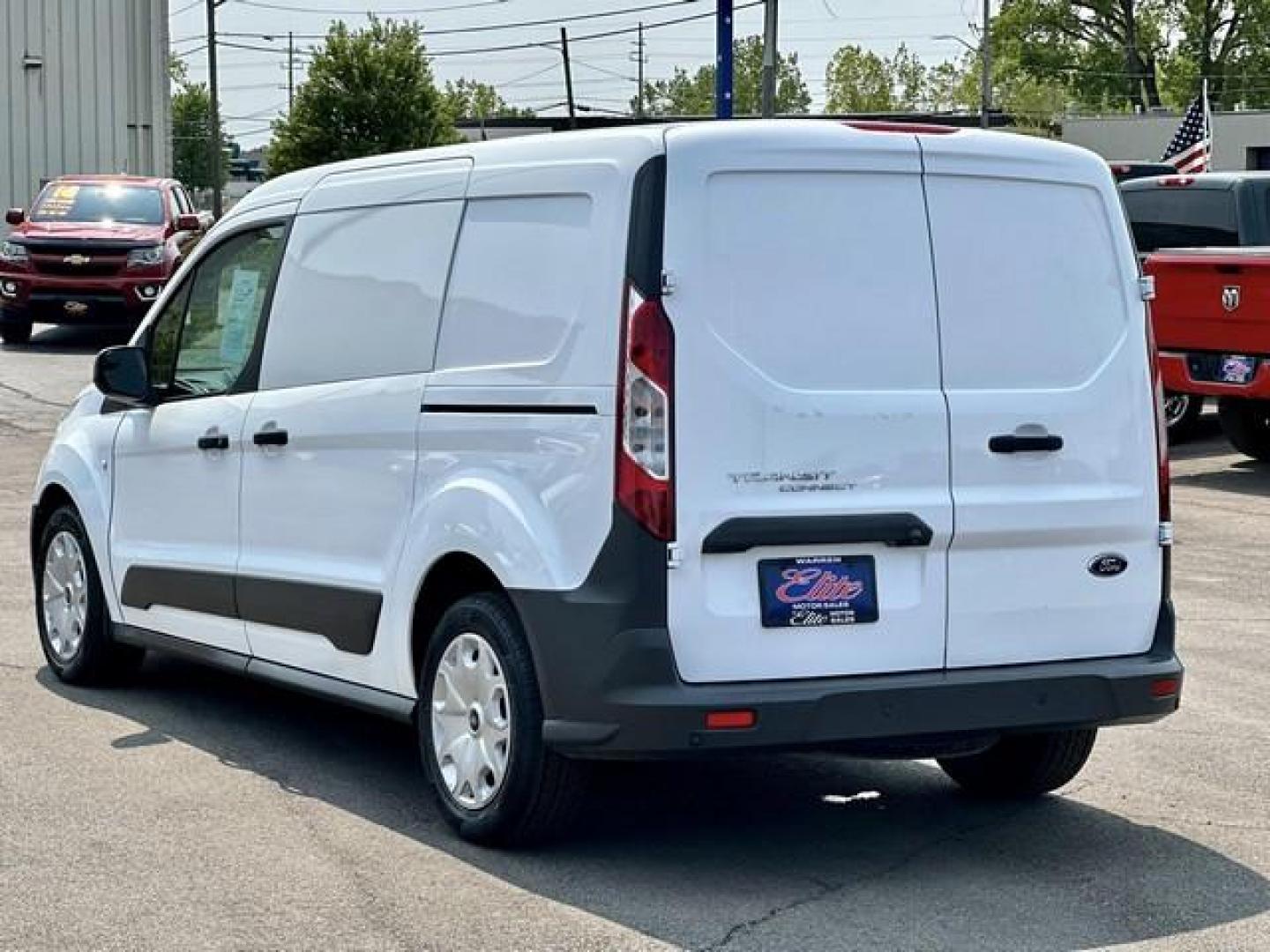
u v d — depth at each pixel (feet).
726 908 17.67
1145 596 19.77
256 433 22.71
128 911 17.35
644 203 17.76
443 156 20.67
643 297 17.60
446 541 19.33
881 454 18.26
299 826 20.07
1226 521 43.32
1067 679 19.03
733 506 17.67
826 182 18.31
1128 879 18.75
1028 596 19.08
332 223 22.24
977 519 18.67
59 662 26.91
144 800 20.99
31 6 115.34
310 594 21.79
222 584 23.47
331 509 21.48
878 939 16.88
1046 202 19.42
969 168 19.01
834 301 18.22
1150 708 19.51
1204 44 267.80
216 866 18.66
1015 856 19.49
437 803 19.80
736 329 17.83
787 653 17.93
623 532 17.54
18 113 115.24
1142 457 19.71
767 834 20.18
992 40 279.08
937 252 18.76
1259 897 18.22
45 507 27.66
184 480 24.25
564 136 18.98
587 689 17.75
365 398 20.90
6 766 22.30
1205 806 21.39
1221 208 55.11
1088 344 19.52
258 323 23.22
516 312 19.04
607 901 17.81
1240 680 27.55
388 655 20.58
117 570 25.67
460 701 19.48
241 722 24.79
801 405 17.93
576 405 18.04
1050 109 270.87
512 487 18.70
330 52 185.16
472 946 16.57
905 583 18.51
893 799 21.77
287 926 17.01
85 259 79.10
